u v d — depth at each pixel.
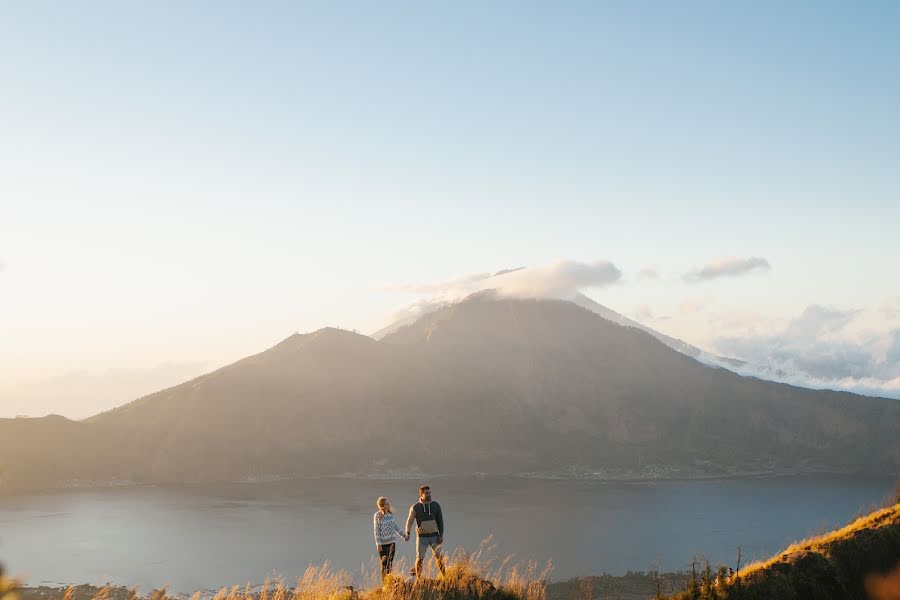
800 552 19.70
